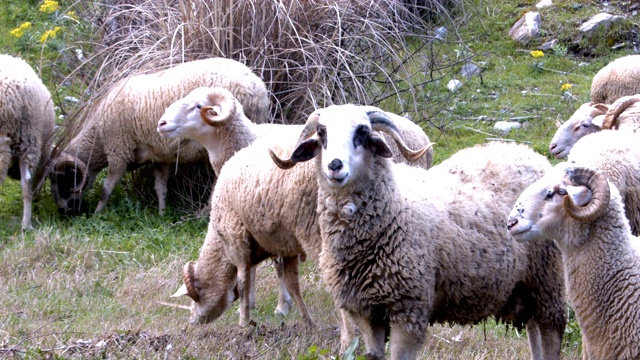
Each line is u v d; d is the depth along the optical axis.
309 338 6.60
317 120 5.29
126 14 11.13
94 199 11.03
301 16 10.43
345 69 10.52
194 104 8.00
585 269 4.91
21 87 9.73
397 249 5.18
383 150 5.09
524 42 14.41
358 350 6.20
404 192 5.38
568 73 13.57
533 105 12.53
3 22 15.31
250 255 6.94
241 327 6.94
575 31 14.45
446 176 5.73
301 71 10.30
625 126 7.11
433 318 5.56
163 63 10.14
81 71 11.63
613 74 10.09
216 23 10.22
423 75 12.69
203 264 7.23
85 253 9.02
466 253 5.36
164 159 10.03
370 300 5.29
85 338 6.30
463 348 6.54
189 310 7.80
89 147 10.38
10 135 9.80
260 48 10.23
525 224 4.95
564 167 4.95
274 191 6.38
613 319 4.88
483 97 12.84
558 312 5.78
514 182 5.73
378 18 11.02
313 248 6.29
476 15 15.02
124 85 9.90
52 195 10.51
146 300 7.96
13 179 10.69
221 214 6.93
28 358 5.60
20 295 7.89
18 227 10.05
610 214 4.85
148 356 5.73
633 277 4.83
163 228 9.77
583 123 8.28
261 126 8.24
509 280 5.57
